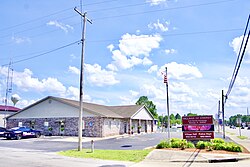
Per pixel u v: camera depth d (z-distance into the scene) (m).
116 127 40.72
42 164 13.63
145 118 51.94
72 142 28.23
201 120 21.06
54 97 39.16
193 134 21.05
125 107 49.69
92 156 16.97
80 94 20.62
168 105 20.98
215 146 18.64
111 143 27.48
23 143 27.17
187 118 21.39
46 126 39.34
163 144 19.56
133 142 28.75
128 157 16.52
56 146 24.17
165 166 13.58
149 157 16.19
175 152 17.25
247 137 38.09
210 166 13.42
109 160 15.59
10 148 22.52
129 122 44.25
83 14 21.41
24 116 41.50
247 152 18.47
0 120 48.56
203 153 16.94
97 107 42.69
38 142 28.22
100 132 35.78
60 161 14.88
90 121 36.50
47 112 39.72
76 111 37.47
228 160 15.30
